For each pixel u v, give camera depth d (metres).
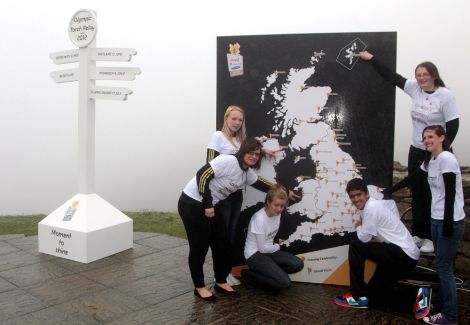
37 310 3.16
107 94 4.52
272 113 3.71
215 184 3.22
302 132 3.68
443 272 2.91
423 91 3.39
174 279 3.82
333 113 3.62
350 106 3.58
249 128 3.76
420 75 3.29
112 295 3.46
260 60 3.69
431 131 2.87
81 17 4.59
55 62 4.86
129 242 4.71
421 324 3.00
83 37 4.59
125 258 4.40
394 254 3.11
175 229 5.67
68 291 3.53
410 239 3.18
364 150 3.59
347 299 3.28
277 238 3.78
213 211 3.13
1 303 3.28
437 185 2.88
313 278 3.75
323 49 3.58
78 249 4.26
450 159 2.76
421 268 4.02
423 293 3.09
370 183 3.60
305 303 3.34
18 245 4.79
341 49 3.55
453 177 2.74
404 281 3.57
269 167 3.75
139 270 4.05
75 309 3.19
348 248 3.63
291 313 3.16
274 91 3.69
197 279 3.38
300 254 3.75
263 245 3.52
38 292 3.50
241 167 3.19
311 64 3.61
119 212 4.73
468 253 3.95
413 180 3.42
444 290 2.91
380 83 3.53
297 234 3.75
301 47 3.61
